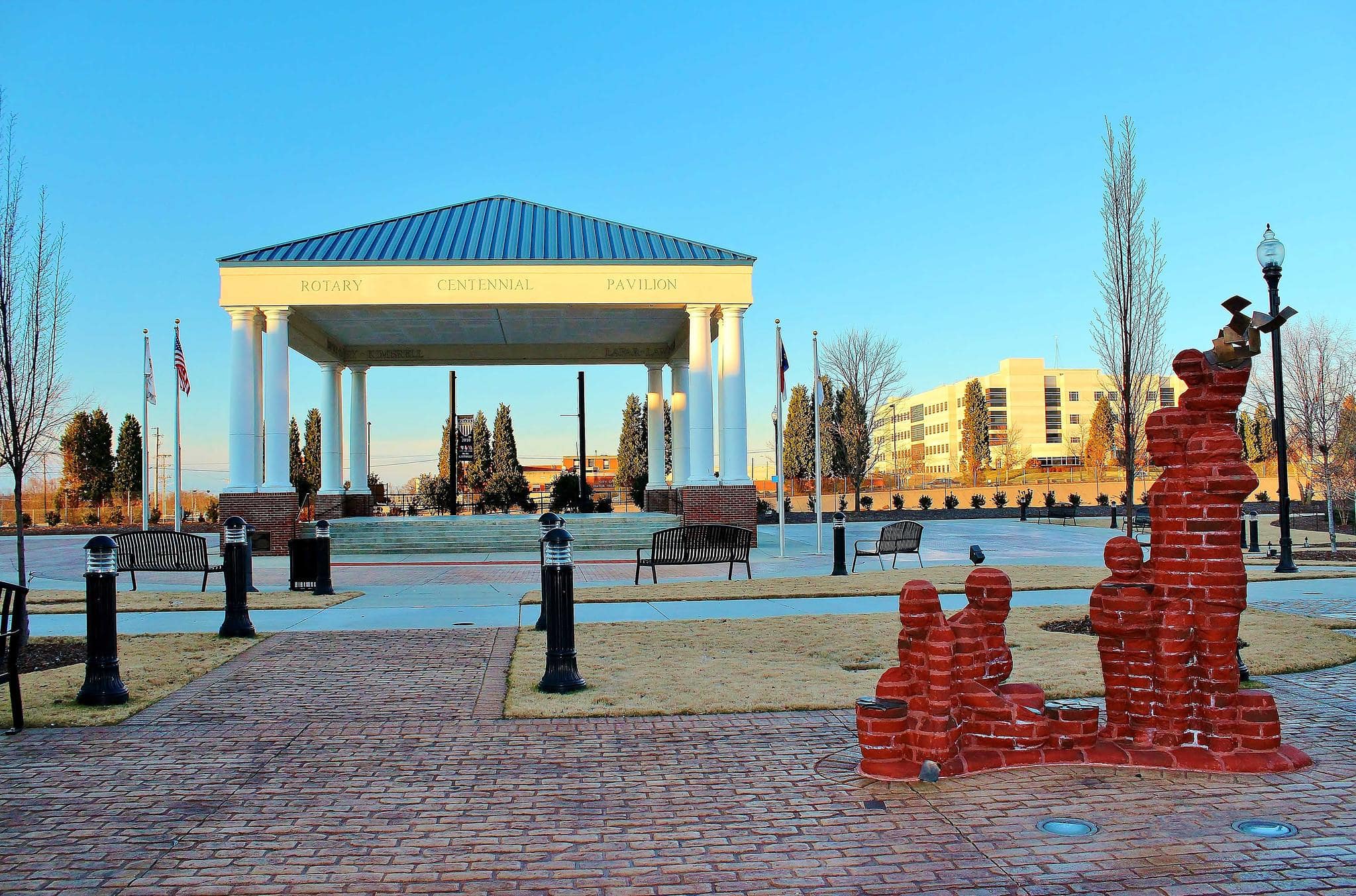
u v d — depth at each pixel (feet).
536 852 15.28
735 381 87.40
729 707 24.54
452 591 51.31
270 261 83.35
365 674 29.09
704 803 17.44
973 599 20.22
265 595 48.83
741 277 87.25
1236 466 18.85
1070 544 87.97
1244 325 18.72
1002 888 13.56
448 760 20.42
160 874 14.47
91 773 19.63
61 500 168.86
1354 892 13.26
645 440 202.80
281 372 83.51
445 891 13.82
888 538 62.49
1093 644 31.71
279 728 23.11
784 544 86.99
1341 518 108.99
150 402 89.61
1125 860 14.44
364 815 17.07
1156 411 19.63
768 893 13.56
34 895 13.73
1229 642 18.80
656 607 43.47
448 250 87.81
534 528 88.43
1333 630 34.86
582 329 101.50
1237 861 14.33
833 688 26.50
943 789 17.81
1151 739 19.11
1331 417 124.77
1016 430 313.53
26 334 39.22
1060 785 17.84
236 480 82.74
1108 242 40.83
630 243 91.20
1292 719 22.53
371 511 111.24
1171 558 19.25
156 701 25.67
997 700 19.22
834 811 16.81
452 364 110.93
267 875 14.39
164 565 51.39
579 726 23.13
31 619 41.93
